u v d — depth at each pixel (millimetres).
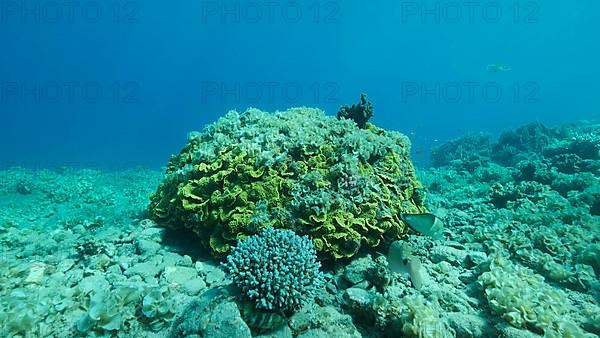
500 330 3912
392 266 4340
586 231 6520
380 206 5832
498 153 17578
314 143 6258
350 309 4422
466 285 5004
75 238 6844
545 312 4043
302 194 5574
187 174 6430
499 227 6910
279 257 4121
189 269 5266
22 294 4551
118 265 5465
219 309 3807
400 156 7160
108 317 4004
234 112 7797
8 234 7172
